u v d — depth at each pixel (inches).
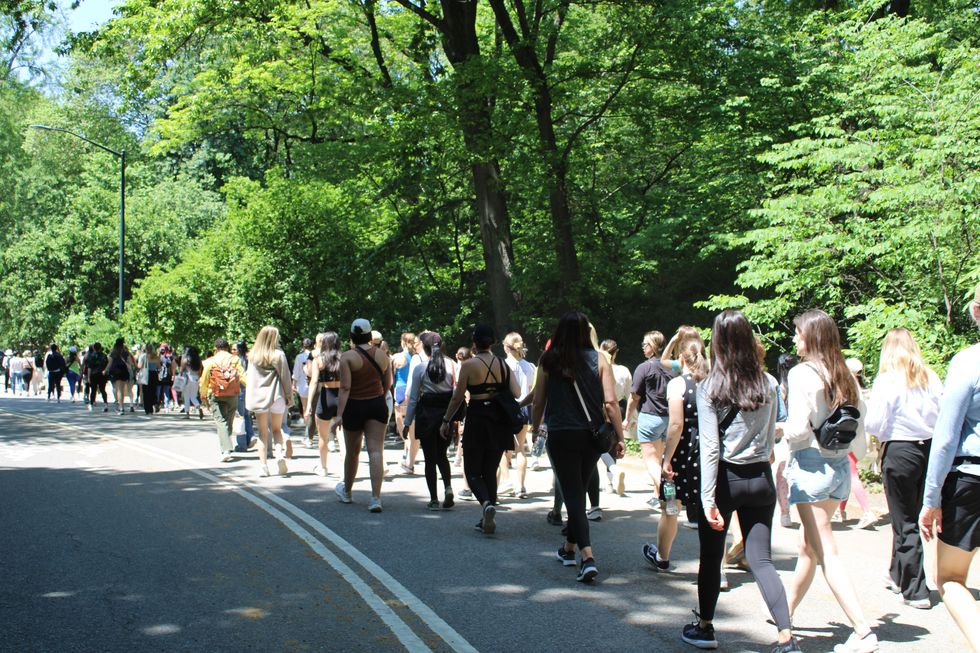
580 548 266.7
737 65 762.2
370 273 952.3
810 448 214.8
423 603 239.9
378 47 909.8
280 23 880.3
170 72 1000.9
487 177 826.8
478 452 339.6
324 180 1002.1
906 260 481.1
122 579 259.3
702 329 626.8
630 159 942.4
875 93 533.0
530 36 780.0
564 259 813.2
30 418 895.1
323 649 202.1
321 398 483.5
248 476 481.4
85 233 1688.0
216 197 1706.4
